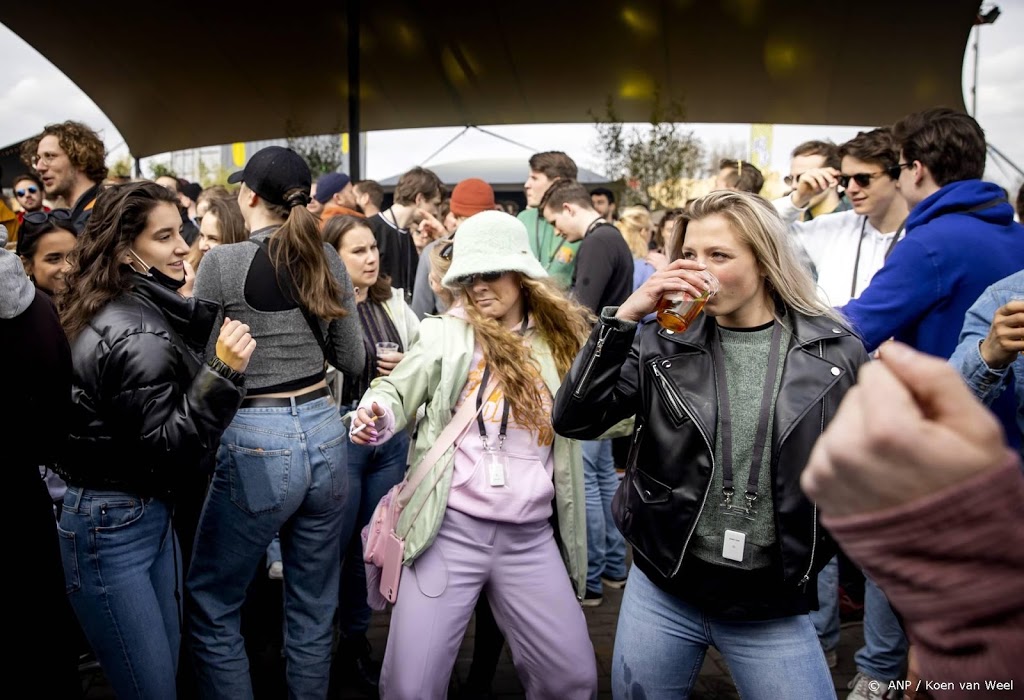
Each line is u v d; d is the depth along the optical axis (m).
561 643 2.27
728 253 1.77
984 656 0.44
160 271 2.28
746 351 1.84
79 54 12.20
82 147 3.67
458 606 2.24
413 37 11.59
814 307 1.82
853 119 13.25
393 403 2.29
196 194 6.63
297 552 2.66
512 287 2.38
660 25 10.95
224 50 12.17
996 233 2.46
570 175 4.95
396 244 5.02
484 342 2.29
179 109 14.38
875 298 2.50
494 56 12.22
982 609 0.44
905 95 11.98
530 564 2.29
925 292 2.45
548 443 2.34
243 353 2.14
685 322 1.75
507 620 2.32
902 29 10.12
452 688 3.14
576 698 2.29
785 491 1.69
